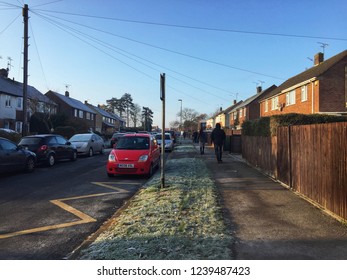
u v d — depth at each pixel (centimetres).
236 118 6209
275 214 650
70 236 563
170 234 524
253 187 929
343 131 590
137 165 1180
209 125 9762
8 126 3716
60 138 1762
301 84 2866
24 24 2203
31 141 1566
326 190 667
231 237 514
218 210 673
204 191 861
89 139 2231
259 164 1285
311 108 2720
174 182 995
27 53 2222
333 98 2603
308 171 770
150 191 879
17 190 970
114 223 605
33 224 632
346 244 484
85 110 6494
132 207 720
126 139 1334
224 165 1462
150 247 470
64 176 1256
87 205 788
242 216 638
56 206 775
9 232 583
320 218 618
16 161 1280
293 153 882
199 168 1327
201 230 546
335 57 2912
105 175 1280
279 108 3525
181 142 4491
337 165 615
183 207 695
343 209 591
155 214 645
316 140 720
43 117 4131
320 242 493
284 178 964
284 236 520
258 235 526
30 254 483
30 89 4675
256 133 1340
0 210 737
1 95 3562
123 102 11025
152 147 1313
